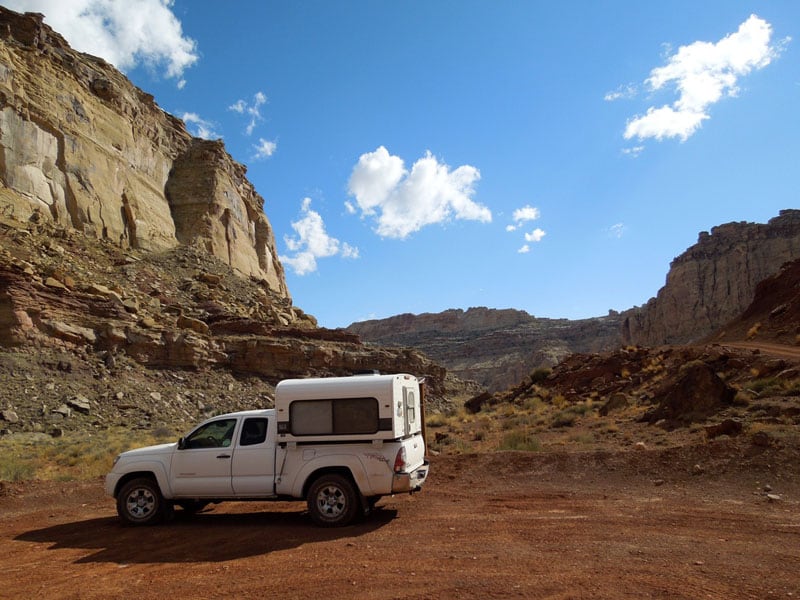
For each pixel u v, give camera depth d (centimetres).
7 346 3759
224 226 8812
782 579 579
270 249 10694
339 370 6009
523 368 14950
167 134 9225
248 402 4556
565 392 3253
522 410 3097
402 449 935
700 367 1884
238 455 978
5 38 6519
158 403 3912
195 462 992
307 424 958
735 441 1290
